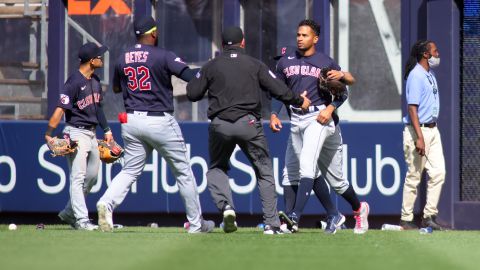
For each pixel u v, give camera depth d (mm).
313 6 43812
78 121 36625
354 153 42469
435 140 39156
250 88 32781
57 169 43469
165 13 44906
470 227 41594
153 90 33469
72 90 36250
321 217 42844
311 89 34344
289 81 34656
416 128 38531
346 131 42500
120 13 44875
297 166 36094
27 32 45125
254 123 32781
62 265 22344
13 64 45188
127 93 33875
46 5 44969
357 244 29344
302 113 34531
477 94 42156
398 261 24016
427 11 42219
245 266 22344
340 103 34188
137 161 34312
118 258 24047
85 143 36656
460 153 42312
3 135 43719
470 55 42094
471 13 41938
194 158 43062
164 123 33594
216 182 33188
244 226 43375
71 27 45062
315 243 29469
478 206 41469
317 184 35594
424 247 28719
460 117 42281
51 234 32938
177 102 44812
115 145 37250
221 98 32719
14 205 43719
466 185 42375
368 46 43938
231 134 32562
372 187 42406
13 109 45125
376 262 23672
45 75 44969
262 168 33312
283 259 24203
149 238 30906
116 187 34188
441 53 41812
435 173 39281
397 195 42375
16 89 45094
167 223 43688
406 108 43344
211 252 25875
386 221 43125
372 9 43906
